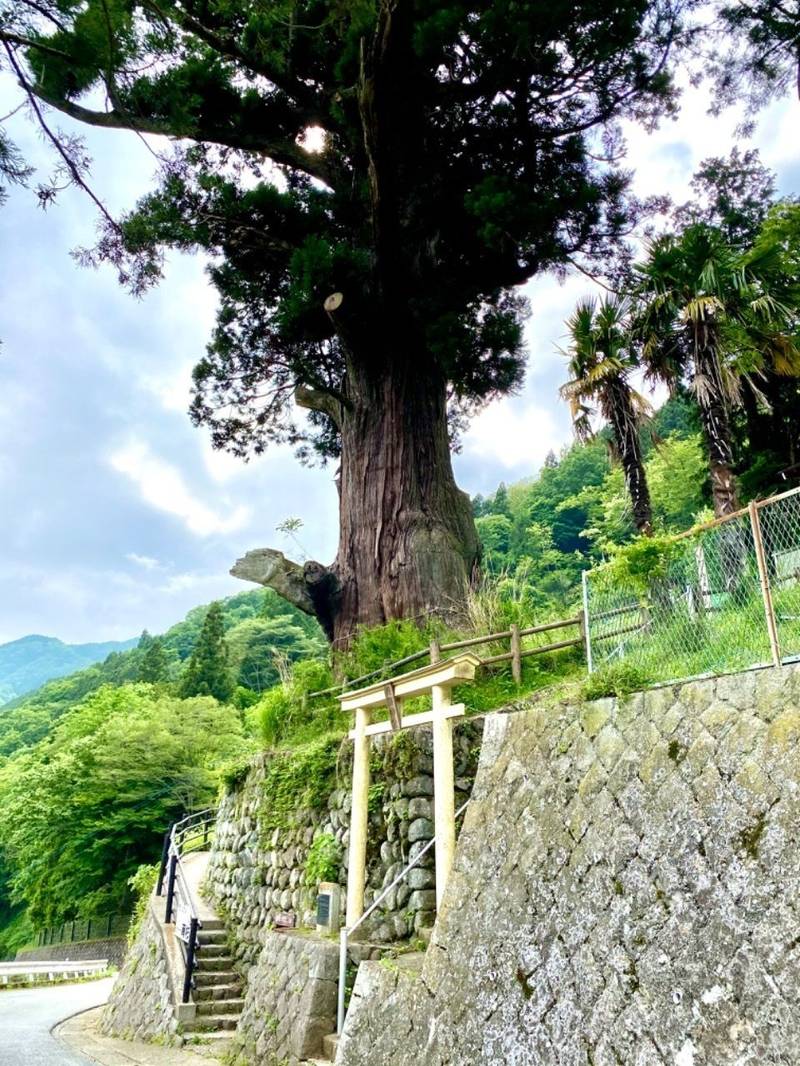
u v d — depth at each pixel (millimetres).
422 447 11992
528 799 4273
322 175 13930
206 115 13078
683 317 8500
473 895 4332
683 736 3562
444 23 10164
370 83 10172
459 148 12633
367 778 6180
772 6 12672
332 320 11797
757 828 3066
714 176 15156
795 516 4363
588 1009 3361
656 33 12164
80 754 23781
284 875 7797
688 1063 2887
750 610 4664
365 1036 4617
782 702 3227
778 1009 2703
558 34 10867
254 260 14258
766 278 8984
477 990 3979
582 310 9766
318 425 17453
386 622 10781
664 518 28000
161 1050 7055
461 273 12617
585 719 4148
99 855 23641
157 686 36031
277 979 6102
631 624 5625
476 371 13781
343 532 11938
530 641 8414
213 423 16609
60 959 25172
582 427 9680
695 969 3027
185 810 23062
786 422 13078
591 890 3617
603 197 12867
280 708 9953
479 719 6621
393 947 5359
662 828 3434
